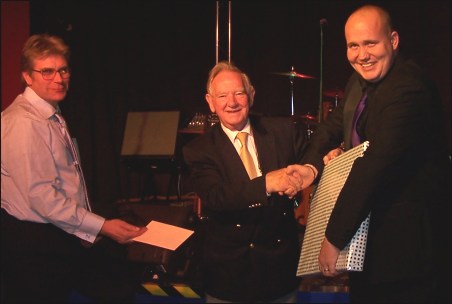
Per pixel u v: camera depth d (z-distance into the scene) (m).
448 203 2.22
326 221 2.27
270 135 2.52
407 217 2.16
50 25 5.95
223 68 2.53
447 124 6.68
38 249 2.41
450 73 6.69
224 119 2.47
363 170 2.10
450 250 2.21
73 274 2.52
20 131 2.38
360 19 2.20
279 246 2.42
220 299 2.42
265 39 7.12
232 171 2.44
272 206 2.38
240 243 2.40
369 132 2.21
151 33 7.11
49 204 2.37
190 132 5.75
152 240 2.53
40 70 2.49
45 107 2.52
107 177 7.04
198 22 7.10
